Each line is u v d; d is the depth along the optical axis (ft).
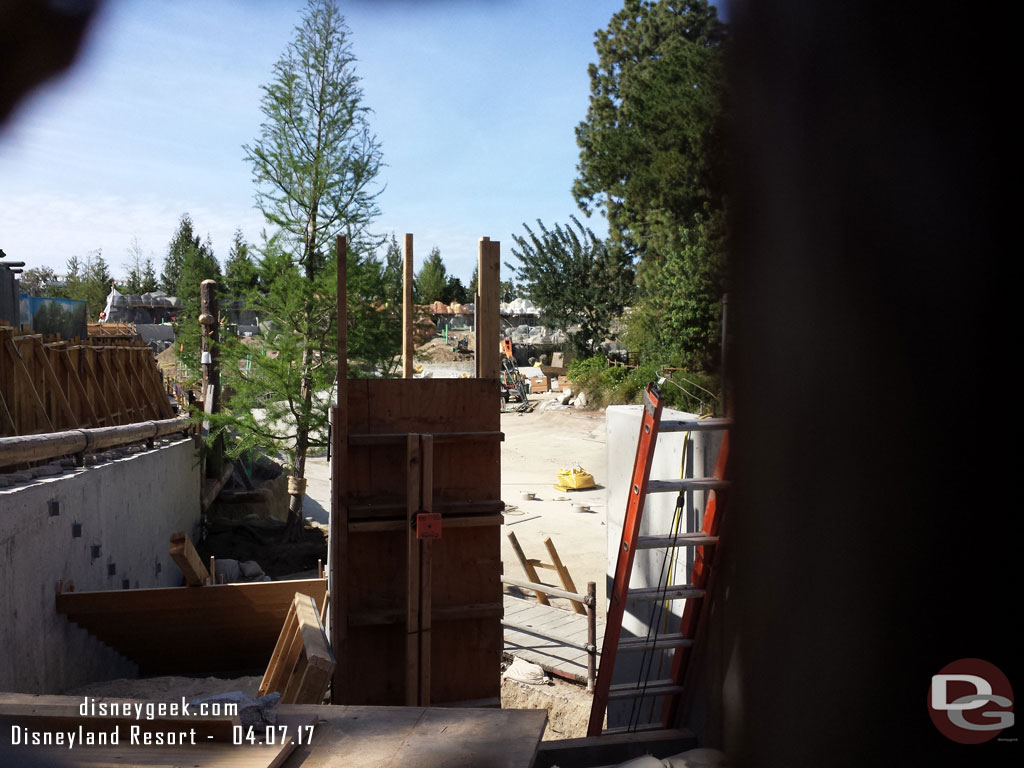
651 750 13.26
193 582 25.22
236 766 8.69
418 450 16.26
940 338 5.69
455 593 17.62
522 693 23.97
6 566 19.31
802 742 7.22
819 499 6.90
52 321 51.26
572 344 120.16
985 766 5.87
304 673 13.82
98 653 25.54
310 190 45.80
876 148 5.53
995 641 5.74
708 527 13.53
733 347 7.79
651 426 12.80
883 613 6.34
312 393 46.42
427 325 48.08
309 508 58.03
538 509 55.77
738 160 6.54
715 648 13.07
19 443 21.94
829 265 6.10
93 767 8.53
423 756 9.27
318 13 43.27
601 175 61.77
